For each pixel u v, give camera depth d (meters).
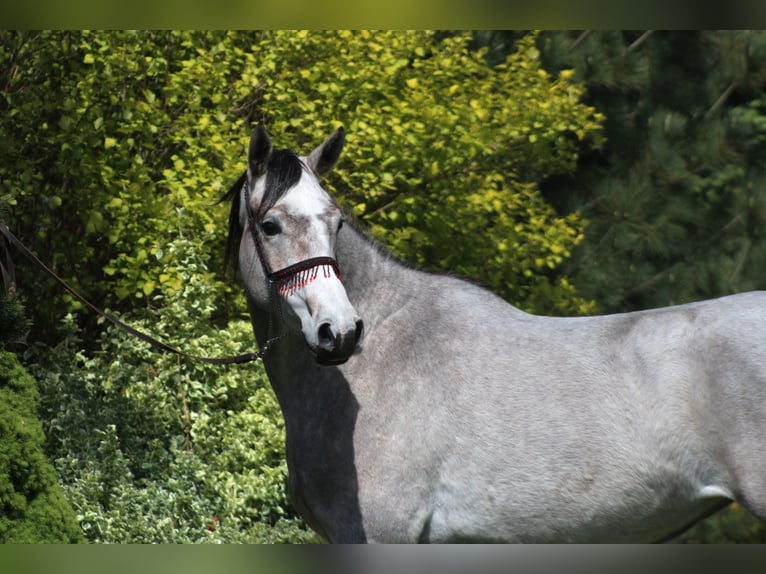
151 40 10.64
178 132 10.20
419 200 10.88
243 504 8.60
